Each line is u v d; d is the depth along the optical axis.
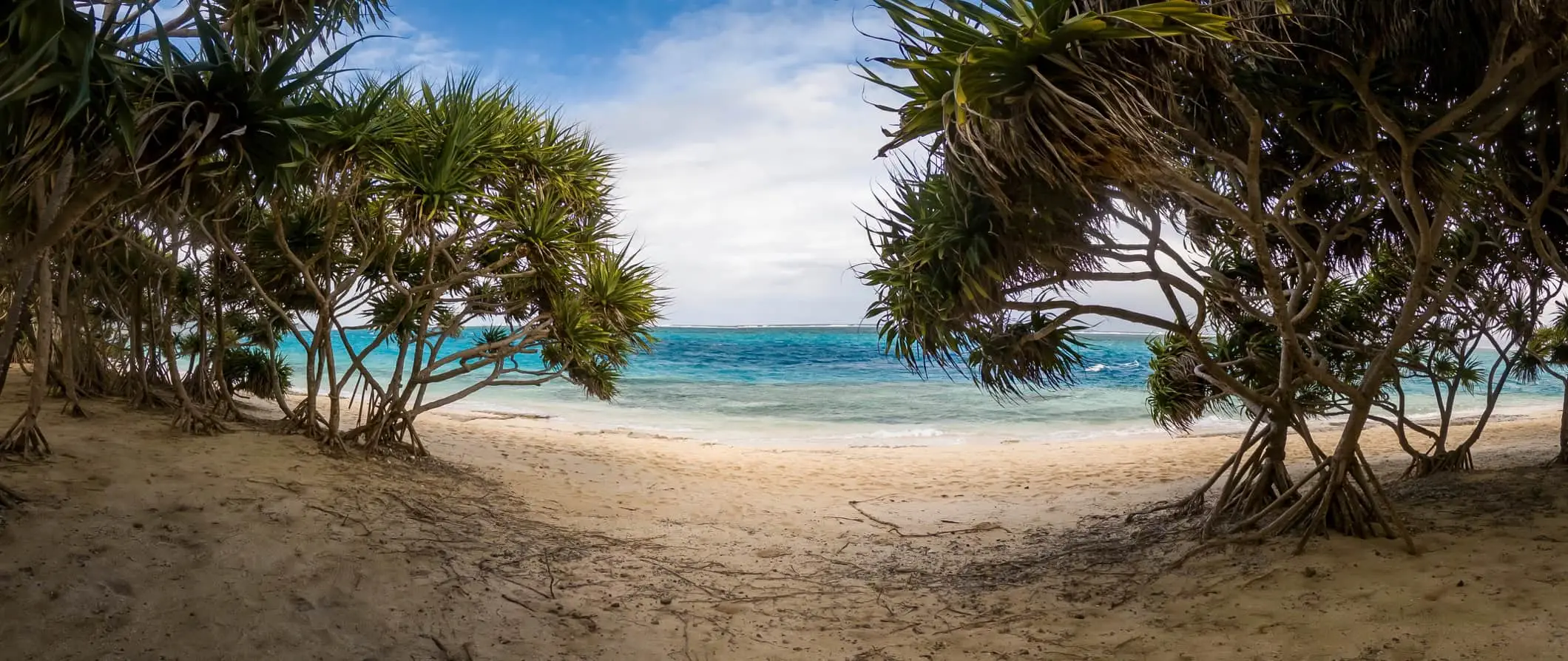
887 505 7.23
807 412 16.77
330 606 3.43
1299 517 4.40
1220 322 6.25
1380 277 6.53
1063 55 2.66
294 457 5.82
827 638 3.64
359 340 34.38
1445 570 3.53
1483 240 5.85
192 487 4.59
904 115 3.00
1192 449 10.65
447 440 8.95
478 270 6.39
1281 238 5.55
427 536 4.64
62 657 2.68
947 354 4.07
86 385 7.76
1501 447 9.09
